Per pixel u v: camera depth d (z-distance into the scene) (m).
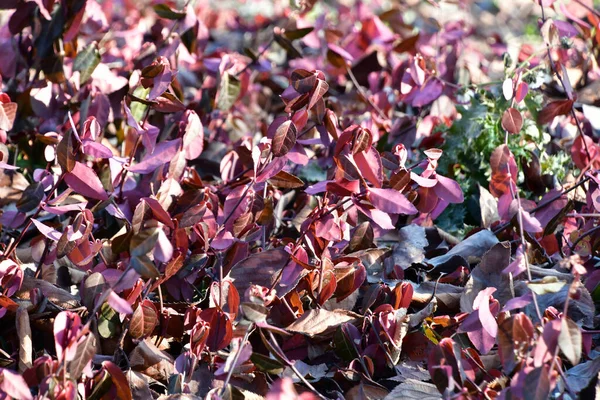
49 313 1.34
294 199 1.62
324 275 1.36
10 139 1.63
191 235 1.39
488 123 1.62
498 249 1.38
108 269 1.35
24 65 1.63
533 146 1.64
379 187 1.32
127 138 1.64
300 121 1.36
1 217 1.37
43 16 1.58
